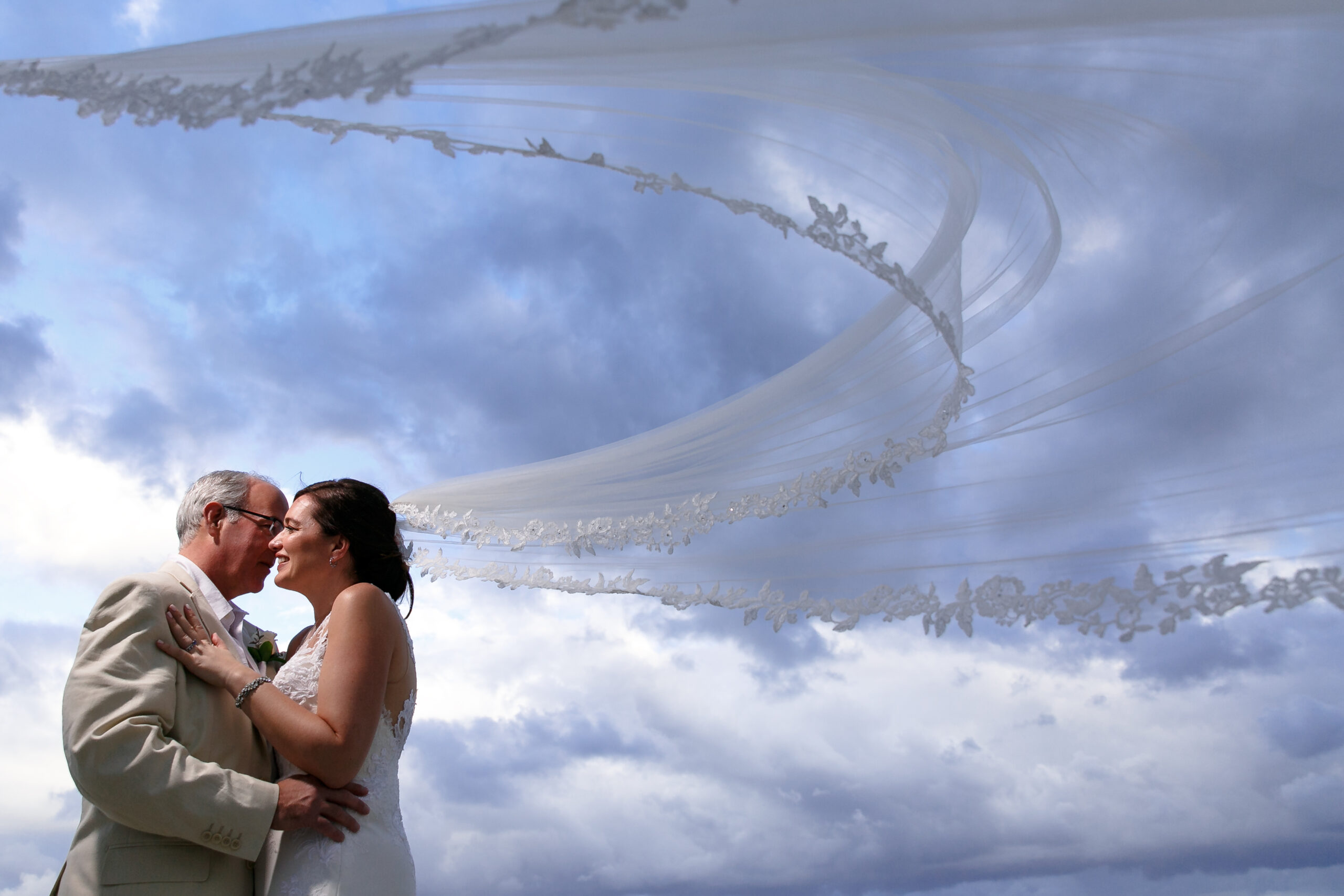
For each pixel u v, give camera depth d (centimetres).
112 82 132
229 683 194
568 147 146
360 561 230
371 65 114
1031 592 155
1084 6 111
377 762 208
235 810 181
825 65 134
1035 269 171
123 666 187
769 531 213
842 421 211
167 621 201
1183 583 138
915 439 179
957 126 146
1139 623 140
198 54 132
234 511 239
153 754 178
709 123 147
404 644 219
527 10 108
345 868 189
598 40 114
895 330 198
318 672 206
